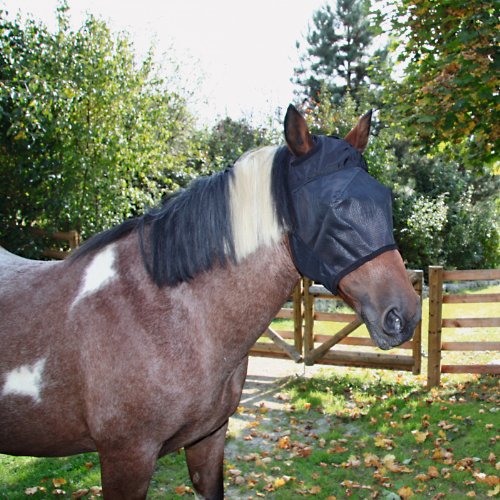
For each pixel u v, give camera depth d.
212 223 1.80
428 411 4.70
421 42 5.33
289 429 4.48
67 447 2.01
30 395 1.87
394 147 14.95
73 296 1.90
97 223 6.95
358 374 6.03
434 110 4.86
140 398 1.76
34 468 3.54
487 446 3.90
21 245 6.77
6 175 6.63
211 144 13.65
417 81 5.38
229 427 4.50
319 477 3.54
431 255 13.23
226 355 1.85
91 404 1.82
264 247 1.77
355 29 23.03
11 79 6.21
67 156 6.52
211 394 1.85
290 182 1.72
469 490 3.34
